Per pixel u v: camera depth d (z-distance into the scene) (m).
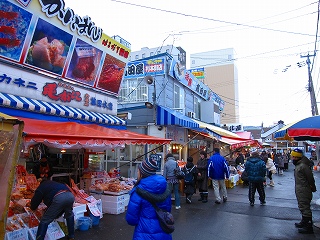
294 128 5.66
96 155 10.96
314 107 18.66
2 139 3.45
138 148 12.70
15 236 4.96
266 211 8.41
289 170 27.80
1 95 6.39
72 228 5.46
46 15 7.32
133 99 14.88
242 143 15.79
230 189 13.09
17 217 5.28
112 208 7.77
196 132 14.95
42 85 7.68
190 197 9.56
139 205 3.37
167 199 3.51
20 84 7.05
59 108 7.76
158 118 11.79
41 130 5.50
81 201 6.78
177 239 5.88
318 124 5.55
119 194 7.87
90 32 8.80
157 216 3.37
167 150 13.03
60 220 5.96
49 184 5.24
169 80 14.99
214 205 9.23
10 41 6.68
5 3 6.34
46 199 5.13
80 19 8.34
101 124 9.47
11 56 6.80
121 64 10.59
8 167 3.49
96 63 9.43
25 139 4.70
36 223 5.53
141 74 14.84
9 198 3.46
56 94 8.10
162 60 14.40
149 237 3.26
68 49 8.27
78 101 8.95
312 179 6.53
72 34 8.26
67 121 7.96
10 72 6.85
